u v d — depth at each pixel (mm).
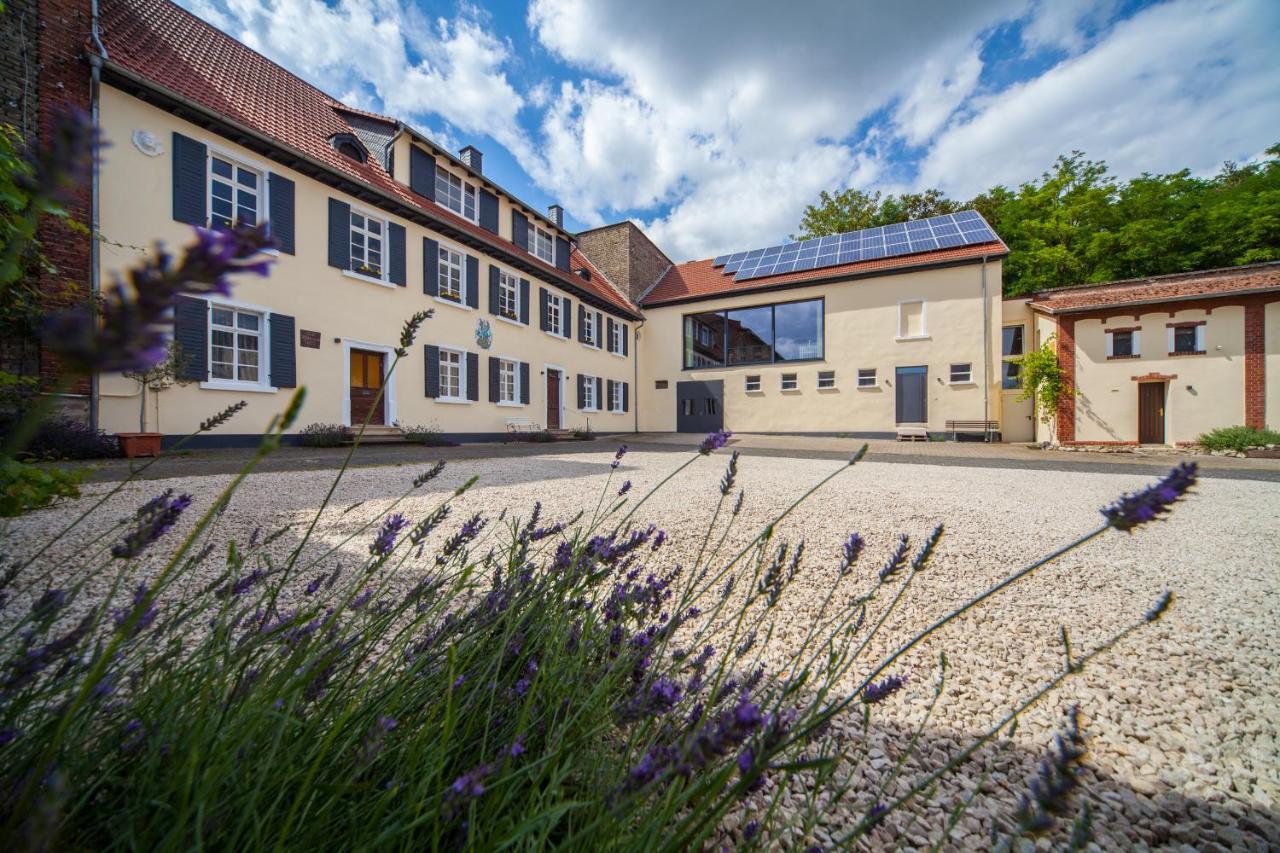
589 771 1288
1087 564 3514
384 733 1039
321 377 10938
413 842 1097
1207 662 2266
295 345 10461
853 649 2365
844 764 1664
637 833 1055
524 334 16797
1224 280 14656
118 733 1121
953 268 17375
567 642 1616
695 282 23672
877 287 18453
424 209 12883
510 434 15773
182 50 10812
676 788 1129
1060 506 5355
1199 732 1841
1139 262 23078
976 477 7684
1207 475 8492
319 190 11008
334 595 2242
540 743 1383
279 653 1364
